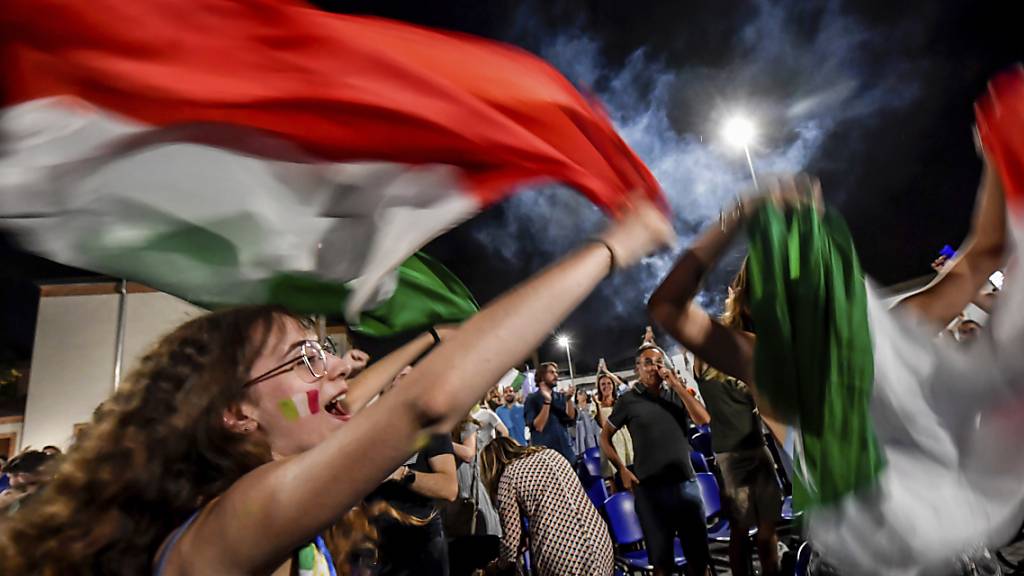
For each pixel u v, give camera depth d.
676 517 4.29
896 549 1.16
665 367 4.60
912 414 1.24
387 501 3.03
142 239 1.10
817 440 1.21
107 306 14.15
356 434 0.76
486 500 4.64
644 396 4.60
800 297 1.23
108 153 1.02
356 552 2.06
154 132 1.02
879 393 1.24
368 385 1.56
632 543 4.76
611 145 1.27
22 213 1.01
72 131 1.00
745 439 4.30
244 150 1.09
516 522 3.41
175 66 1.03
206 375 1.01
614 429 4.76
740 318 1.56
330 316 1.33
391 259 1.17
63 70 1.00
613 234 0.90
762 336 1.25
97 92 1.00
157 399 0.99
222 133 1.06
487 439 5.55
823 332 1.22
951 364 1.29
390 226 1.17
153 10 1.01
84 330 13.98
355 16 1.15
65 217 1.05
